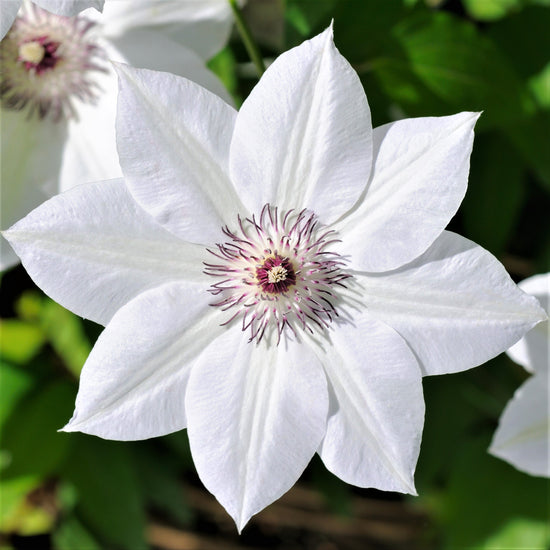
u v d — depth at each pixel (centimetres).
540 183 69
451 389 69
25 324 69
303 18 59
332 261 51
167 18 56
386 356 51
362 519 82
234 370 52
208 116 50
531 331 58
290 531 86
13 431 66
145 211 50
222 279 52
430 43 59
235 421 51
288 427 52
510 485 68
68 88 56
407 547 82
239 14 56
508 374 69
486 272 50
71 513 73
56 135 56
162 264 51
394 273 51
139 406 51
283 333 52
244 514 51
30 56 55
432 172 50
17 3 50
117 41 56
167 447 73
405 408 51
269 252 52
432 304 51
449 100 60
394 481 51
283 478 51
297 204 51
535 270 70
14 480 66
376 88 60
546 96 64
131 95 49
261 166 50
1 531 79
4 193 56
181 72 55
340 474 52
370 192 51
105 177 56
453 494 69
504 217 66
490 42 59
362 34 58
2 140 56
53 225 50
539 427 59
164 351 51
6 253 54
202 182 50
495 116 60
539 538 67
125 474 69
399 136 50
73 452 69
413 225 50
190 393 51
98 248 50
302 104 50
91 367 50
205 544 85
